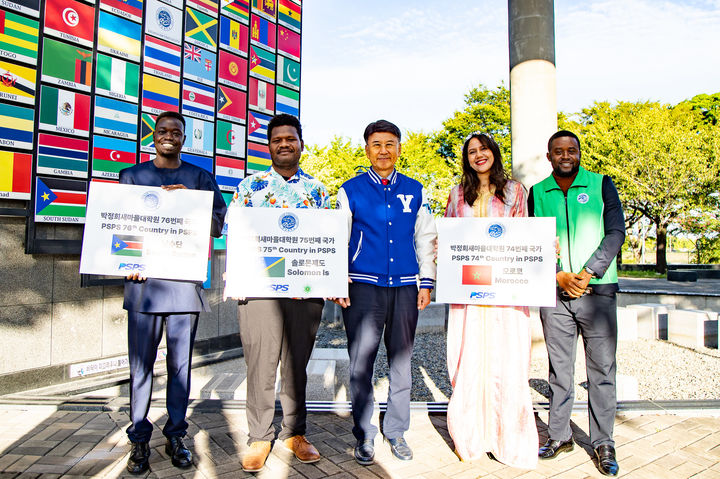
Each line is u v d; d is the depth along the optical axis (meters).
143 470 2.54
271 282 2.65
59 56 4.14
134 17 4.72
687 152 22.59
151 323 2.66
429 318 7.65
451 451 2.89
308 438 3.09
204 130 5.43
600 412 2.68
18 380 3.88
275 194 2.80
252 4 6.02
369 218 2.82
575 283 2.65
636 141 23.53
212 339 5.59
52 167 4.09
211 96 5.50
